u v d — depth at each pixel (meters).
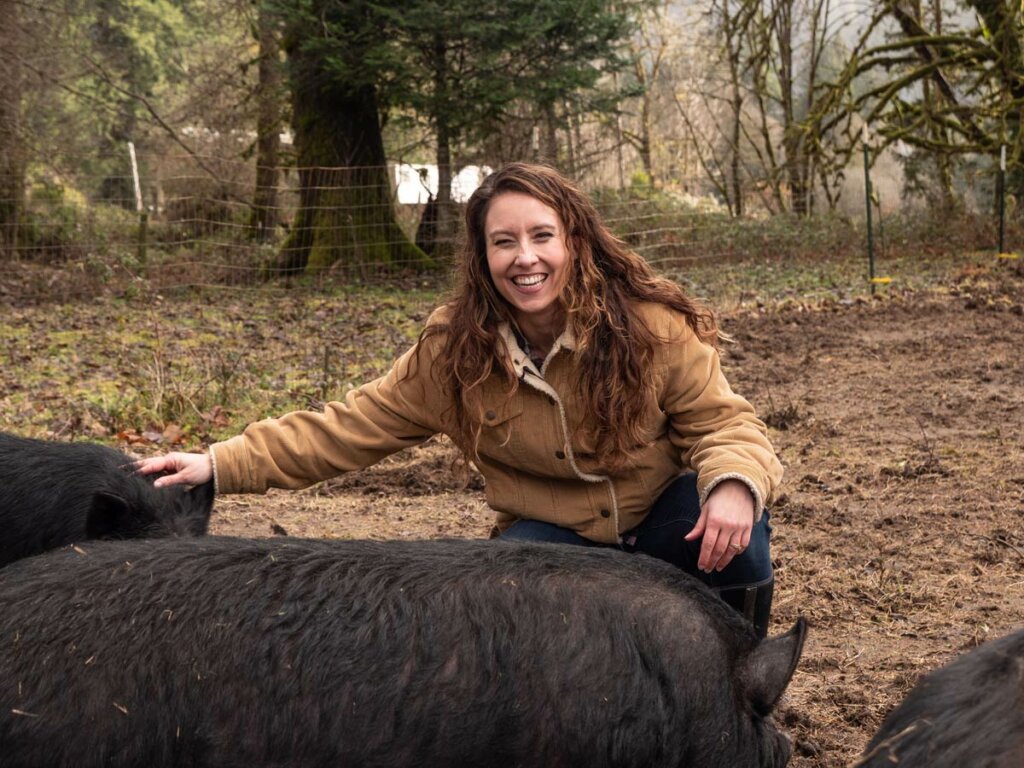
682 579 2.55
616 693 2.32
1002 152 17.05
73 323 12.95
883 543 5.23
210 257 18.27
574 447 3.30
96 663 2.21
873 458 6.65
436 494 6.32
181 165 21.86
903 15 22.28
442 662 2.27
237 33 28.12
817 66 25.81
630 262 3.25
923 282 14.95
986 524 5.43
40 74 18.42
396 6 16.45
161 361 9.09
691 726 2.37
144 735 2.18
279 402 8.24
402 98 16.75
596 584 2.44
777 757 2.54
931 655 4.09
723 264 17.84
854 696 3.79
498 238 3.12
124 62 26.27
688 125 26.66
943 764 1.79
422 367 3.36
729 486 3.08
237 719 2.21
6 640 2.24
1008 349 9.81
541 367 3.25
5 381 9.21
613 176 27.89
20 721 2.17
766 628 3.56
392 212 18.61
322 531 5.64
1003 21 20.08
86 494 3.92
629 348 3.17
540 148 19.34
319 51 16.86
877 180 26.77
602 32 16.98
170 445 7.24
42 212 19.86
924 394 8.25
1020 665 1.86
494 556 2.47
